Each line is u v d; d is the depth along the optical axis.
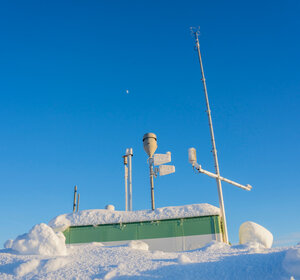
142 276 10.10
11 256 13.05
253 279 9.66
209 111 21.45
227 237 18.05
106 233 18.53
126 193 23.88
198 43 23.45
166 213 18.59
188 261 11.30
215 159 19.97
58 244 13.56
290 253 10.03
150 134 21.95
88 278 10.28
